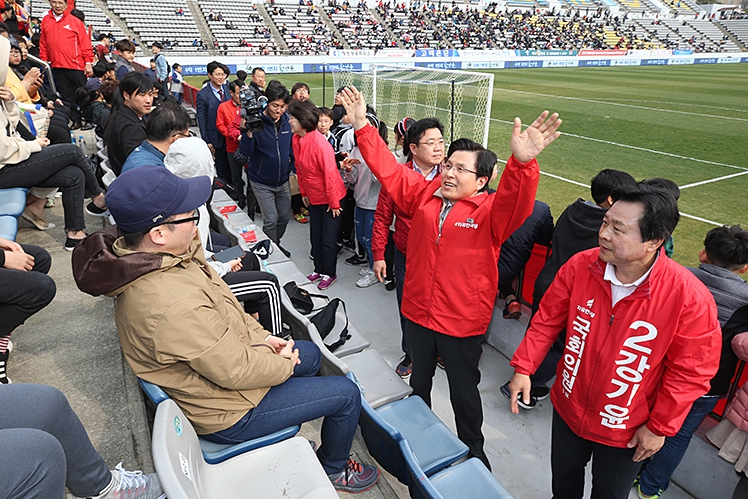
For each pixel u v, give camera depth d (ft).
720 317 7.16
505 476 8.79
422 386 8.80
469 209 7.47
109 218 13.58
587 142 40.60
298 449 6.04
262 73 24.88
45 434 3.81
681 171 32.24
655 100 67.15
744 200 26.48
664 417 5.44
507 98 68.13
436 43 146.82
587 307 5.85
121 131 11.78
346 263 17.17
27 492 3.58
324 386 6.36
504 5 183.93
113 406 7.23
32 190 12.38
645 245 5.05
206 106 22.27
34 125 14.65
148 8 115.14
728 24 205.67
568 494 7.10
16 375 7.81
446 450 7.48
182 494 3.92
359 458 7.78
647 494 8.17
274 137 14.90
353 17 145.59
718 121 51.67
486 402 10.62
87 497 4.70
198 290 5.31
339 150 17.02
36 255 8.94
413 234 8.08
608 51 142.92
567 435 6.48
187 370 5.38
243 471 5.73
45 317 9.53
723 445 7.37
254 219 20.72
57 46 27.71
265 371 5.63
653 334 5.38
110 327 9.27
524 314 11.49
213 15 120.26
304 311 11.61
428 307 7.96
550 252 10.82
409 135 10.19
